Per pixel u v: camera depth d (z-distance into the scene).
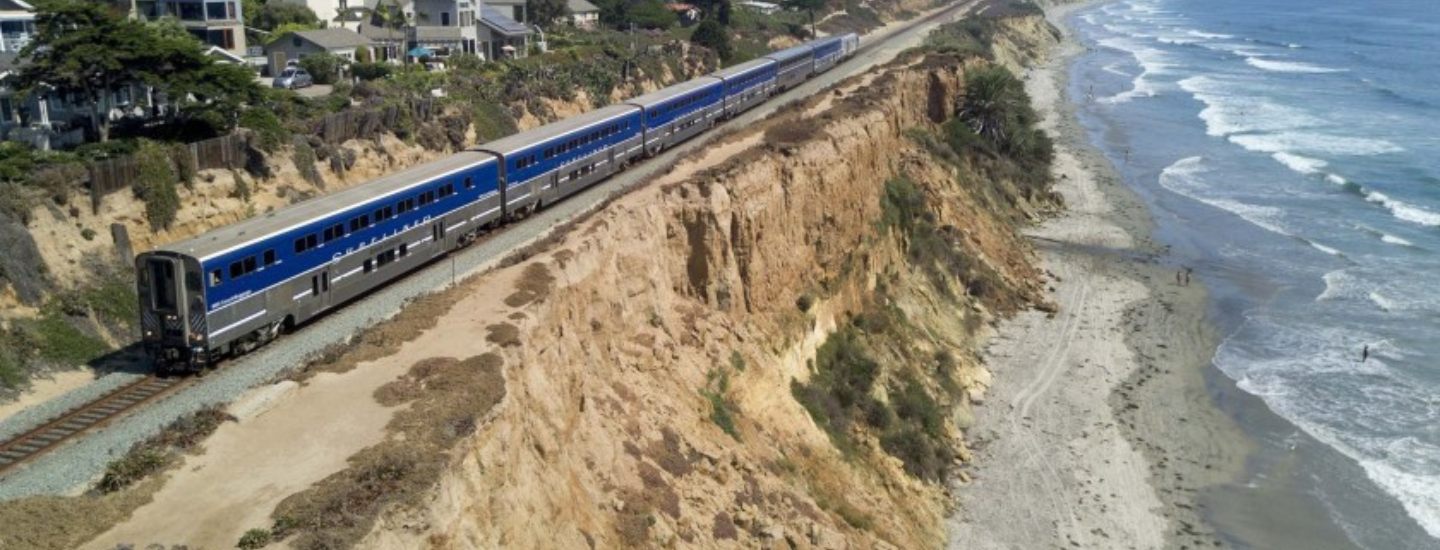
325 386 26.41
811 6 164.00
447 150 65.94
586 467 30.36
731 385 41.12
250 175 50.66
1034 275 74.06
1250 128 120.50
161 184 45.22
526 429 27.14
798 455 41.34
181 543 19.84
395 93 67.56
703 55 113.50
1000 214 82.25
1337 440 52.34
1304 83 150.25
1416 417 54.31
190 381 33.59
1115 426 53.50
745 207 46.81
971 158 87.81
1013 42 177.00
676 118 68.94
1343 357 61.44
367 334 30.86
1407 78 151.88
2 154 43.00
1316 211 89.06
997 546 42.91
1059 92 144.88
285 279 36.84
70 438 29.09
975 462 49.59
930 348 58.31
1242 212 89.12
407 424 23.94
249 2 93.25
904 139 79.50
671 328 40.78
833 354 51.81
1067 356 61.62
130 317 41.56
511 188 50.50
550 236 40.12
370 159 58.72
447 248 46.12
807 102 74.50
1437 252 78.44
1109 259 78.00
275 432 24.09
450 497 21.94
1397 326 65.50
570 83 85.75
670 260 43.41
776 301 48.94
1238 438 52.69
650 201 43.06
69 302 39.72
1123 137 117.19
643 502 31.00
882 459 46.09
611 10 131.00
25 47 52.31
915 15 193.50
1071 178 99.00
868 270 58.88
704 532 32.16
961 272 68.12
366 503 20.75
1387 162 103.25
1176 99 140.00
